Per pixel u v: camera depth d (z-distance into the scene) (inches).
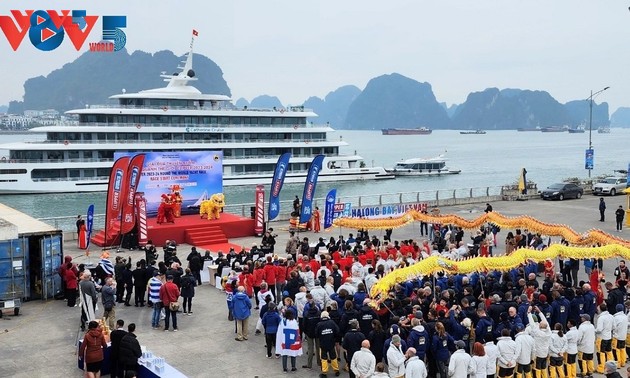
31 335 776.3
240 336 765.3
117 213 1331.2
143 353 631.2
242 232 1491.1
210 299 960.9
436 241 1188.5
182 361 695.7
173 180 1510.8
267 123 3400.6
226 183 3260.3
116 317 852.6
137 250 1322.6
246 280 900.6
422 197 3201.3
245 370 671.1
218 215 1504.7
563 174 5182.1
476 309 666.2
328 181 3779.5
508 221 1175.0
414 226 1688.0
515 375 627.2
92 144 2960.1
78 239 1364.4
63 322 829.2
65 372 657.0
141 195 1327.5
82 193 2987.2
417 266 714.8
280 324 668.1
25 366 673.6
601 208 1744.6
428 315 644.1
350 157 3831.2
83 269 938.7
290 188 3481.8
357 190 3548.2
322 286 768.3
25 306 904.3
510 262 780.6
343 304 703.1
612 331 685.9
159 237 1366.9
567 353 653.9
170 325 821.2
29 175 2918.3
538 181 4493.1
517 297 696.4
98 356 602.2
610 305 770.2
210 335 787.4
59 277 948.6
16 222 998.4
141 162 1325.0
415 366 542.3
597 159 7524.6
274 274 891.4
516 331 634.2
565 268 1018.1
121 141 3009.4
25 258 914.7
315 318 658.2
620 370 685.9
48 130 2920.8
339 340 663.8
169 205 1428.4
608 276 1123.3
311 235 1536.7
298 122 3513.8
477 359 576.4
